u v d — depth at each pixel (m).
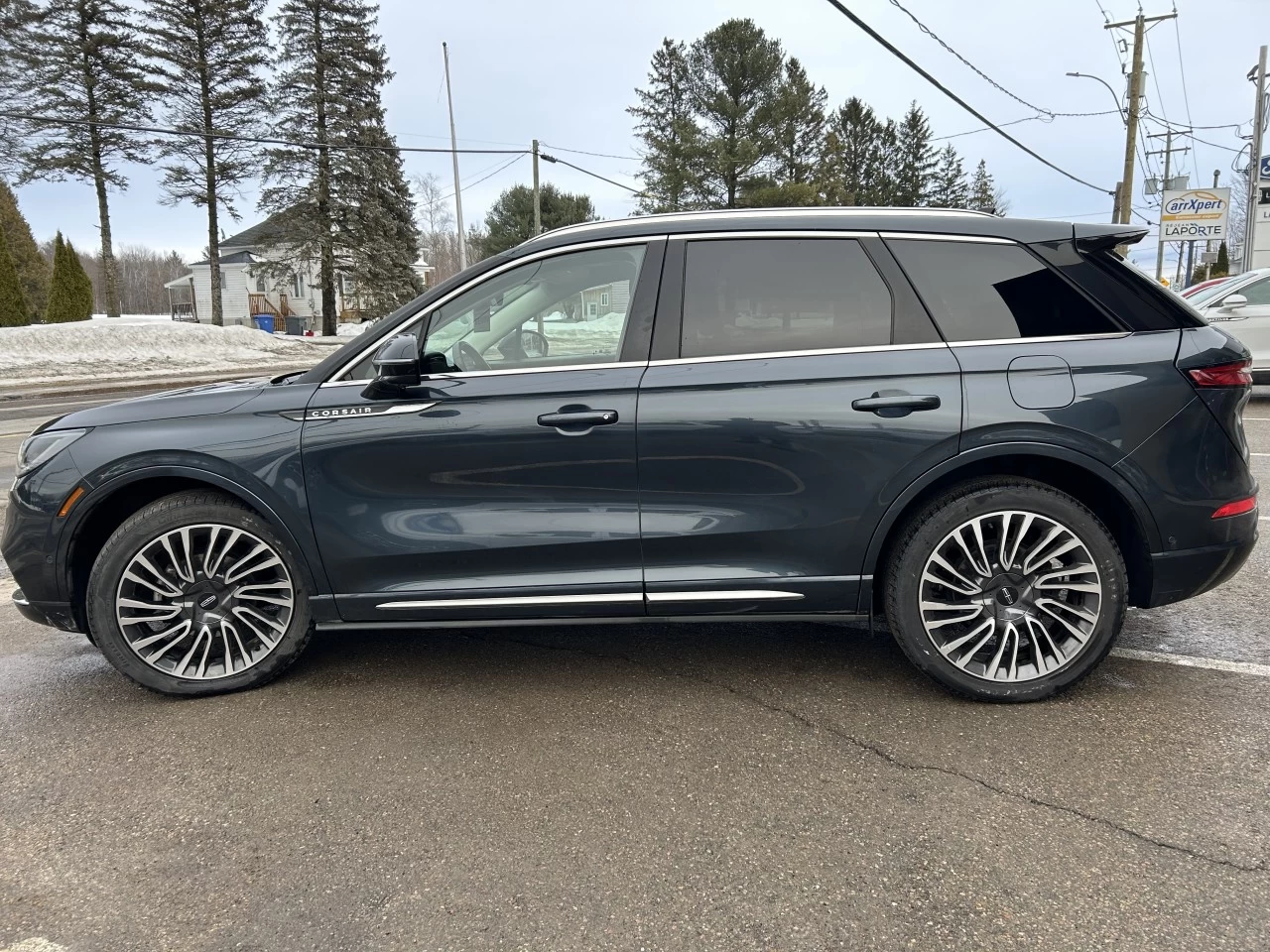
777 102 36.69
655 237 3.14
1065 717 2.97
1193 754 2.70
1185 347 2.93
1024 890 2.09
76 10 28.77
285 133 30.39
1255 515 3.04
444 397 3.06
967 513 2.98
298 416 3.12
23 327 23.72
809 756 2.76
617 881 2.17
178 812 2.52
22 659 3.77
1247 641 3.63
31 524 3.14
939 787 2.55
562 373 3.05
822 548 3.06
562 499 3.08
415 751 2.85
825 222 3.10
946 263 3.04
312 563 3.18
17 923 2.05
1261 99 25.59
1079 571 2.99
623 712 3.10
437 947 1.95
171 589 3.23
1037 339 2.97
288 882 2.19
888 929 1.97
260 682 3.33
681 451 3.01
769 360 3.02
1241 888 2.07
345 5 30.59
